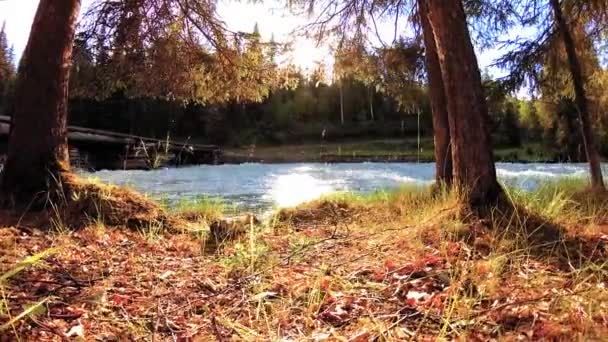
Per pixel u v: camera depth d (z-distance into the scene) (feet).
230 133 112.27
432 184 23.04
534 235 13.05
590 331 7.00
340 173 59.82
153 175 53.67
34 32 17.33
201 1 24.81
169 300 9.18
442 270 10.18
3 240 12.26
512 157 76.38
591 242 12.48
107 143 64.44
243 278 10.36
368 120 125.70
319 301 8.85
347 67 27.96
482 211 14.51
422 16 22.68
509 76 25.14
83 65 24.49
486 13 25.86
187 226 16.67
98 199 16.16
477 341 7.03
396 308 8.58
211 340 7.39
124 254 12.66
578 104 24.34
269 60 26.84
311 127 126.31
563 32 23.95
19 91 17.19
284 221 19.40
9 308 7.75
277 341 7.25
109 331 7.59
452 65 15.47
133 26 24.20
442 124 21.93
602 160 61.98
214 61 26.37
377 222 17.71
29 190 16.60
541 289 9.09
